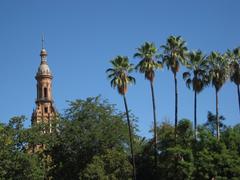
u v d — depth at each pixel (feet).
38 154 296.30
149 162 286.05
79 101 308.19
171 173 256.93
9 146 270.67
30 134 285.43
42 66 494.18
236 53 271.08
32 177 268.21
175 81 264.52
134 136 305.32
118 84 260.21
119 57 261.65
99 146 294.46
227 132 262.06
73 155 295.07
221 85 264.93
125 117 310.04
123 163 275.59
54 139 296.51
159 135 289.12
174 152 248.73
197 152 250.78
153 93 263.29
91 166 271.08
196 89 266.77
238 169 240.53
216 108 265.95
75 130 296.51
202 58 267.59
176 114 263.90
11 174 266.98
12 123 283.38
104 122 299.79
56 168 295.28
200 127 269.64
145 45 261.65
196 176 244.22
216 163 244.42
